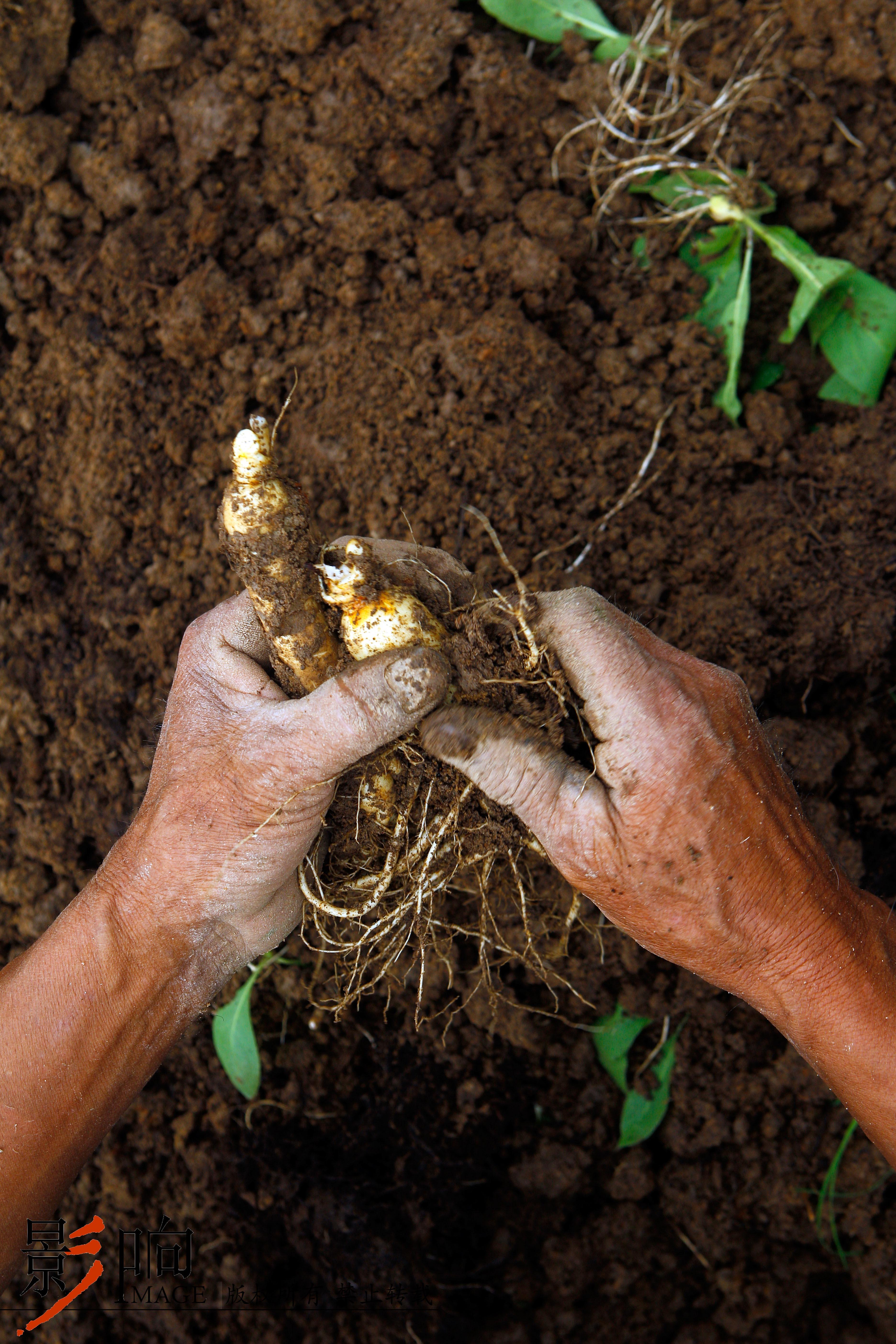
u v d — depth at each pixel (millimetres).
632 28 690
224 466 674
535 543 661
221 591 670
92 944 497
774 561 653
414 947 655
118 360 678
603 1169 668
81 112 689
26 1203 498
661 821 471
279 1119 671
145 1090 678
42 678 688
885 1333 645
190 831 489
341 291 668
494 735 475
